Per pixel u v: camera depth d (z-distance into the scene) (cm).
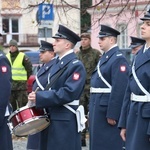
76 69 849
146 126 748
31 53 2436
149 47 764
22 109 838
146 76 753
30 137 1000
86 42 1236
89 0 1453
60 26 866
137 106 759
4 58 848
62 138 851
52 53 1030
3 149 859
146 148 748
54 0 1380
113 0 1484
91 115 970
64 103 841
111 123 941
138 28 1784
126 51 1792
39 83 959
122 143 948
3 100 838
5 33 4075
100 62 966
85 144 1245
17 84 1459
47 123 853
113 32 959
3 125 857
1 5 3334
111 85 946
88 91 1235
